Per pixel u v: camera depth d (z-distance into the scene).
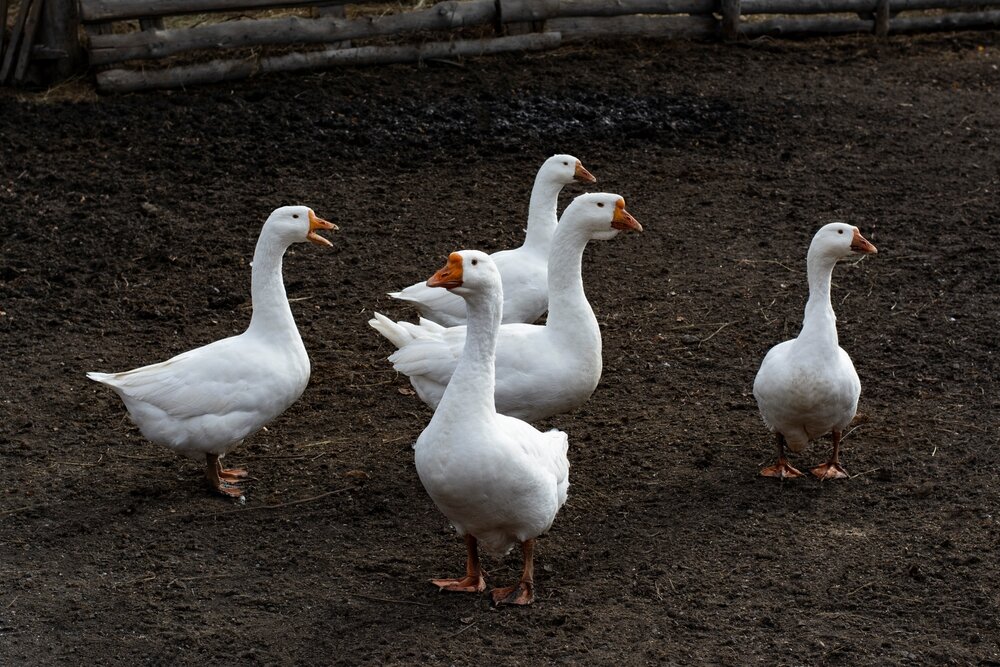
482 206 10.72
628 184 11.24
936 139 12.36
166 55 12.52
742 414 7.50
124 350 8.30
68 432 7.21
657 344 8.49
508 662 5.02
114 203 10.44
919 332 8.53
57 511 6.29
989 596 5.48
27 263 9.48
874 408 7.50
